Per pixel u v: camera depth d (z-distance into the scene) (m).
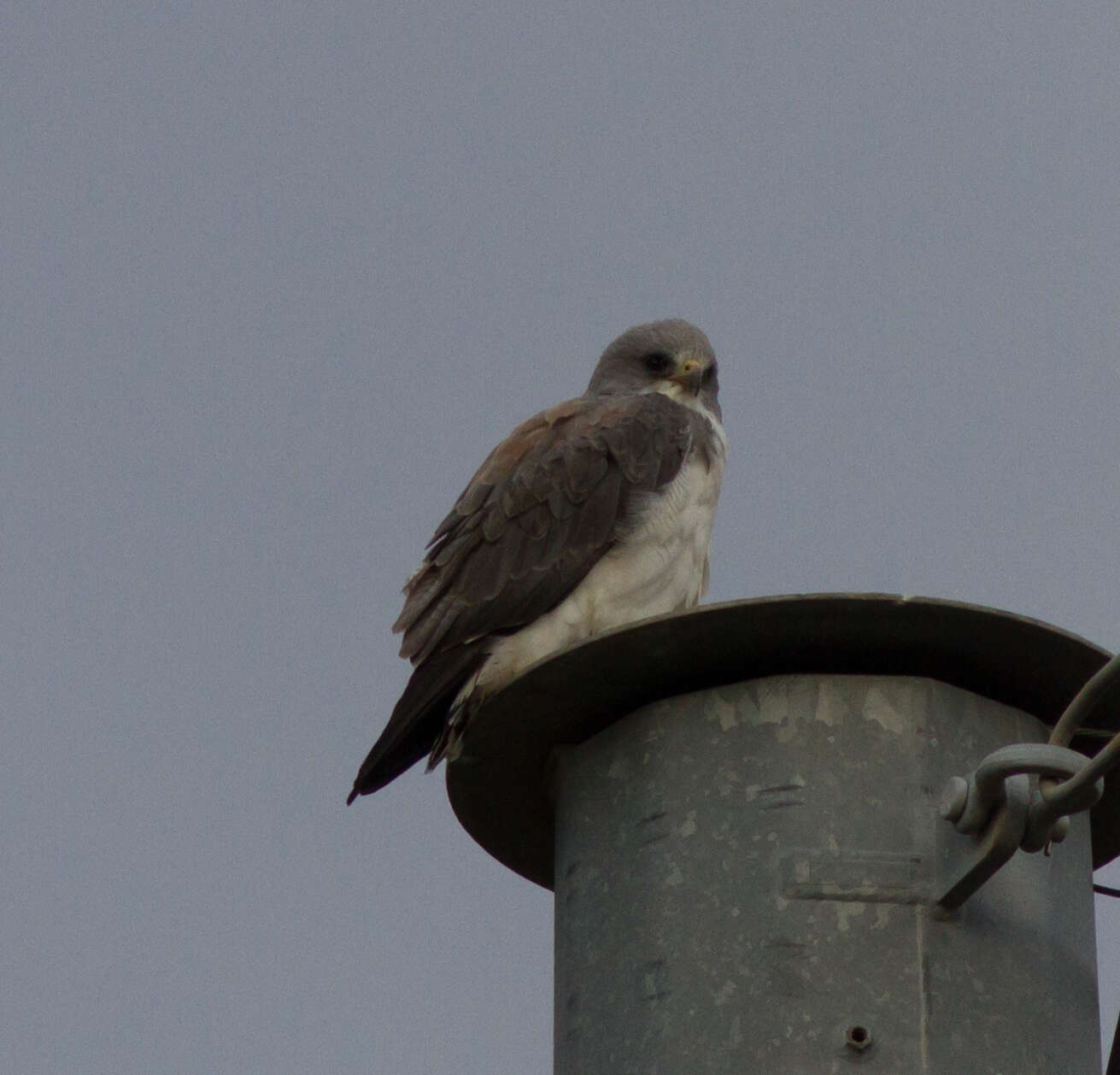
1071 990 9.34
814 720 9.52
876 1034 8.70
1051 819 8.61
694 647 9.77
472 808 11.42
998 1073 8.78
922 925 8.97
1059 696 10.05
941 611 9.46
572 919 9.91
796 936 8.94
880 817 9.22
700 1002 8.98
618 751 10.06
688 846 9.40
